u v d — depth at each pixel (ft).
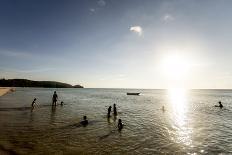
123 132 60.75
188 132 63.36
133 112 113.29
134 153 42.16
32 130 58.70
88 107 131.95
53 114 92.22
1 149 40.42
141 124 75.41
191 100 247.29
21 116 82.17
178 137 56.59
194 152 44.06
